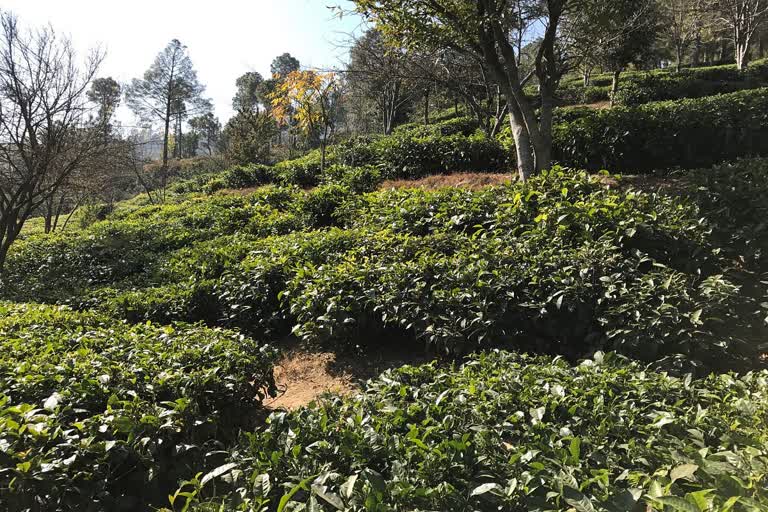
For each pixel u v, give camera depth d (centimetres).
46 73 1095
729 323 371
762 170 576
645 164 914
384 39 902
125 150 1620
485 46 773
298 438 247
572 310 398
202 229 1102
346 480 212
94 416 255
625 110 947
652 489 183
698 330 352
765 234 473
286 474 223
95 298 666
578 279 419
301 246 652
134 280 787
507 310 416
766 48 3922
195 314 608
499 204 626
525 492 198
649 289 383
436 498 196
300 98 1398
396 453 227
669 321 360
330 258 600
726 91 1939
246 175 2056
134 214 1695
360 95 2259
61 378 299
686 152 879
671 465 206
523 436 245
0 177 1111
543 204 580
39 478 217
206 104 4712
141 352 352
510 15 802
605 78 2745
